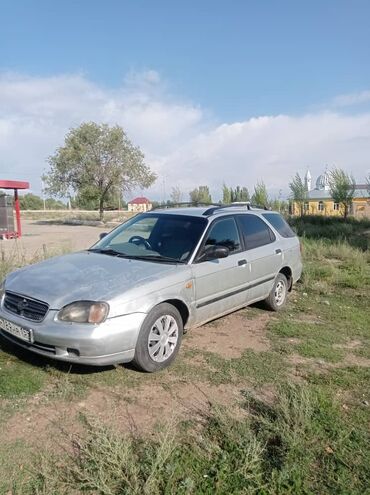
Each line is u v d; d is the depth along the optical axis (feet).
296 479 9.07
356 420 11.68
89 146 122.31
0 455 9.57
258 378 14.07
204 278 16.39
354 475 9.41
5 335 14.32
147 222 19.11
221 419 10.83
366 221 77.05
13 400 11.91
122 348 13.03
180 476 9.04
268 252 20.98
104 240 19.27
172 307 14.78
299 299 25.35
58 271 15.21
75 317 12.70
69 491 8.59
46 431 10.62
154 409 11.87
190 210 19.69
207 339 17.58
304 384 13.62
